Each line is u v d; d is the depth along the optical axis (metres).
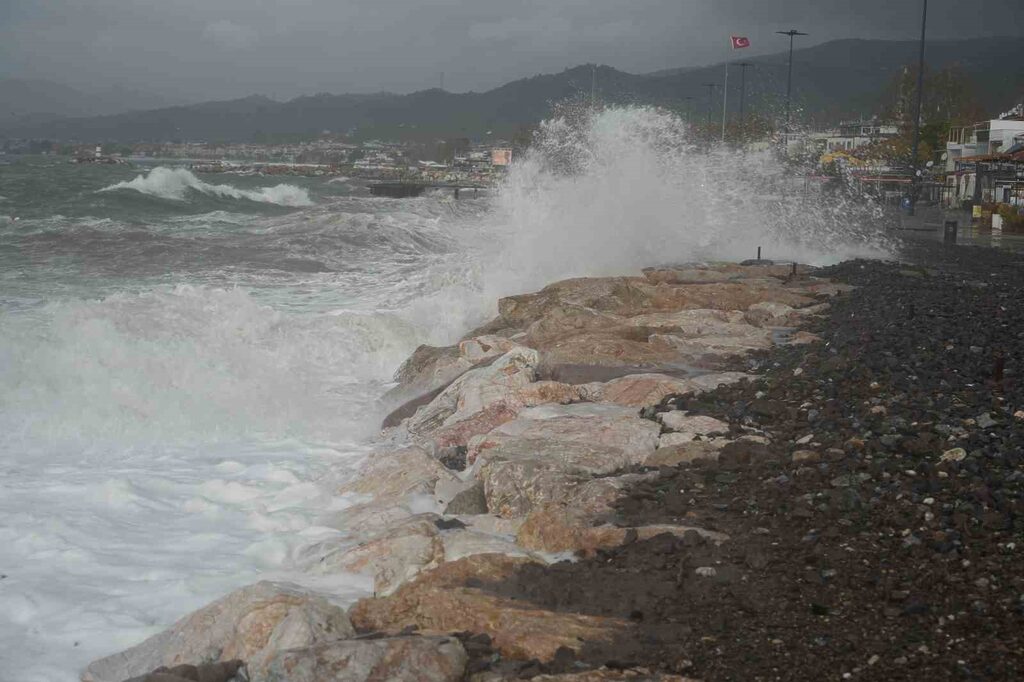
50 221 30.23
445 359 11.24
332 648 4.09
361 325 13.76
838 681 3.78
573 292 14.10
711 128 67.06
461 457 8.25
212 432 9.33
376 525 6.41
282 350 12.51
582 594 4.72
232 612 4.73
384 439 9.34
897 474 6.08
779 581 4.73
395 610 4.79
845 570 4.77
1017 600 4.29
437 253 25.88
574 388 8.99
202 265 21.38
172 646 4.64
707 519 5.67
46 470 7.95
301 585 5.33
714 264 19.14
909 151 64.94
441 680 3.97
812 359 9.59
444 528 6.11
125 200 41.00
